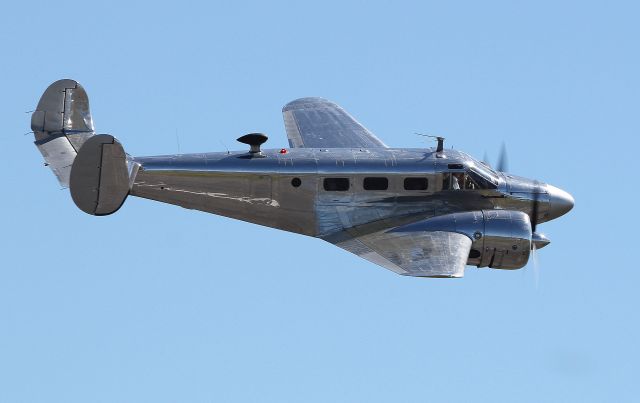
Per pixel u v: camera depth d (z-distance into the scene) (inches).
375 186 4741.6
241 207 4758.9
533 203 4867.1
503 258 4596.5
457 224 4584.2
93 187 4394.7
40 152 4928.6
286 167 4726.9
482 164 4891.7
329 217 4749.0
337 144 5265.8
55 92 4960.6
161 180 4690.0
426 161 4776.1
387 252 4483.3
